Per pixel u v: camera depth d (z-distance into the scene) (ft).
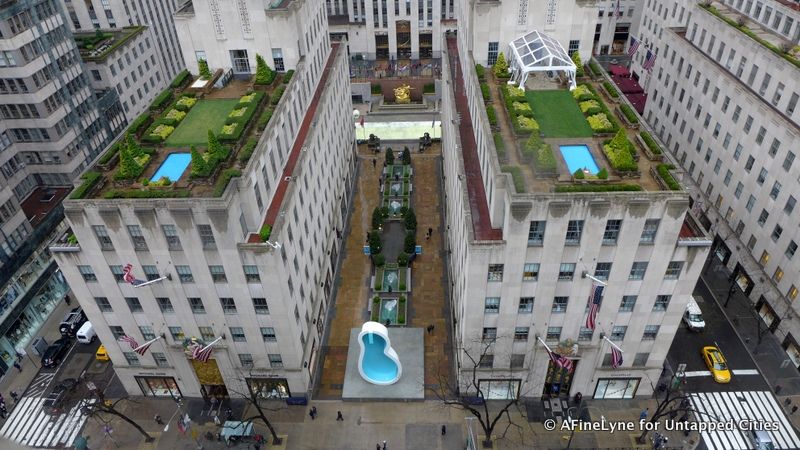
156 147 176.45
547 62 195.11
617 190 142.72
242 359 180.86
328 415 189.37
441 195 302.86
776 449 174.91
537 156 155.12
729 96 230.89
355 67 450.30
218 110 198.29
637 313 162.91
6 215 212.43
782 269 203.21
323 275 223.51
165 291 161.89
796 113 195.11
